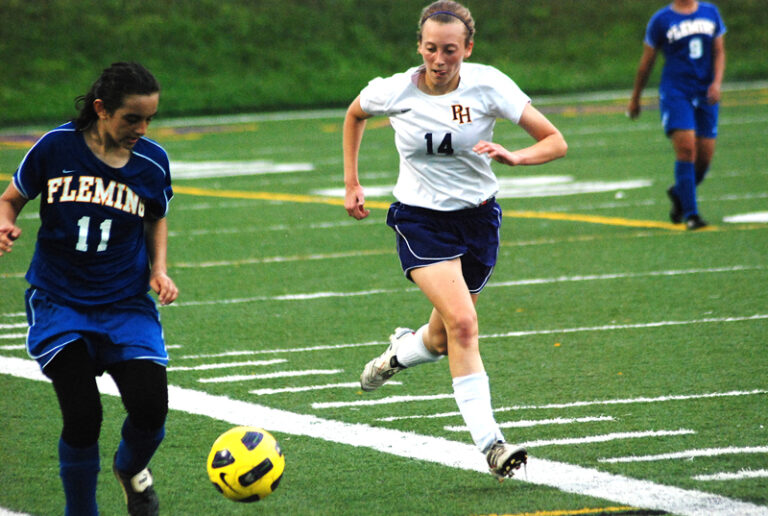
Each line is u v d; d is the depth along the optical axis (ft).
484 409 58.85
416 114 62.44
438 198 63.21
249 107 386.93
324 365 86.74
